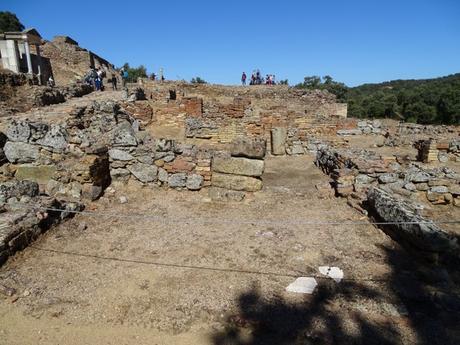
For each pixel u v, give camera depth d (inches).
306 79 2588.6
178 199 281.1
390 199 227.1
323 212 261.4
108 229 222.7
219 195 279.4
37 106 637.9
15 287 157.2
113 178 299.4
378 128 684.1
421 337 132.1
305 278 168.2
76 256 187.2
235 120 614.2
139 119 644.1
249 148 282.2
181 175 294.5
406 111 1831.9
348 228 231.6
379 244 208.1
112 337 131.2
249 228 229.6
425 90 2081.7
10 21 1905.8
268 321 139.4
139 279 167.2
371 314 144.3
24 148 285.0
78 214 240.5
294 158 522.3
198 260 186.1
